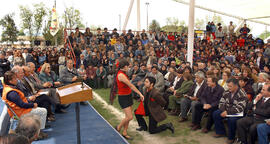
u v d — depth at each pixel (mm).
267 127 3291
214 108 4355
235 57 12836
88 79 9578
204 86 4789
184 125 4898
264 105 3545
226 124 4902
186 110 5098
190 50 9430
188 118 5367
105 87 9539
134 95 7434
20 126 1749
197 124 4637
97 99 7441
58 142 3779
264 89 3512
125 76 3879
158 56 12273
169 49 13305
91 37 12703
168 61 10625
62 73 6156
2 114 4383
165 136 4262
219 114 4098
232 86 3881
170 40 14812
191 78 5559
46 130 4391
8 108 3615
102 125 4699
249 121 3641
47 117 4953
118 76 3879
